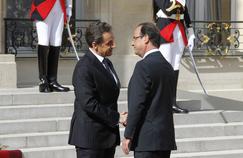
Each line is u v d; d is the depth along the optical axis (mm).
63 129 18781
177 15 19562
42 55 19875
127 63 24922
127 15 25109
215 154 18781
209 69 26281
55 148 17656
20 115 18984
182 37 19719
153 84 12000
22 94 19578
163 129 12055
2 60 21797
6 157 16500
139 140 12016
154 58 12133
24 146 17750
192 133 19734
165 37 19328
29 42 24422
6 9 24781
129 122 11945
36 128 18547
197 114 20453
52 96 19812
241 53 26719
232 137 19891
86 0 25750
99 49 12477
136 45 12312
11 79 21750
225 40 26734
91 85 12281
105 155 12719
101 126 12375
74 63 24625
